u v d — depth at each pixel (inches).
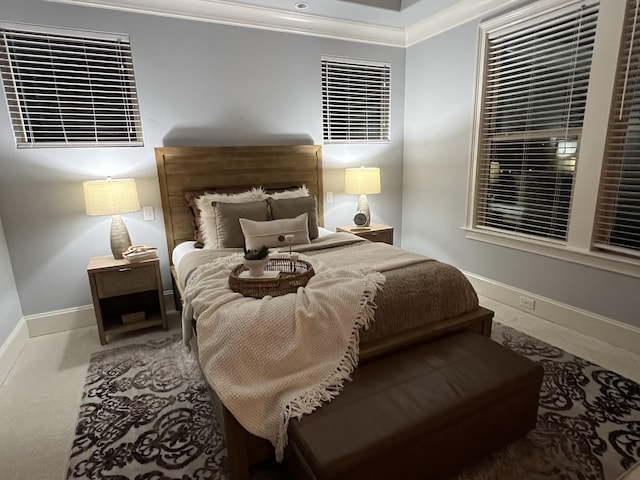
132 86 117.3
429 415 54.4
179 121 124.5
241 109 133.3
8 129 104.2
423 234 165.3
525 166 119.2
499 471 61.4
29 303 112.5
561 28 103.0
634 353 94.8
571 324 109.0
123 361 98.0
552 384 83.0
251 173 137.2
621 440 67.1
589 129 97.7
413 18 141.4
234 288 75.1
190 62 122.5
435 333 77.4
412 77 159.3
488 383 61.1
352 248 110.6
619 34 88.6
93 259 114.0
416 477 55.2
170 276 131.0
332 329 66.7
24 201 108.3
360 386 61.1
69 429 73.5
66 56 109.3
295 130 144.7
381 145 165.0
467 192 139.2
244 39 129.3
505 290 129.0
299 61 140.3
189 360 98.1
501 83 123.9
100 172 116.4
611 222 97.9
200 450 67.6
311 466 48.7
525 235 120.5
